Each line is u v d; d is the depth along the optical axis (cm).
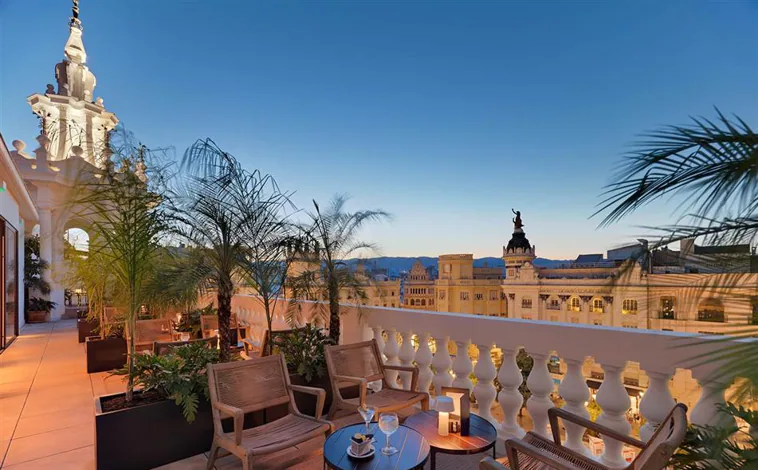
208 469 292
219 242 408
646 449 179
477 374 354
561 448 243
